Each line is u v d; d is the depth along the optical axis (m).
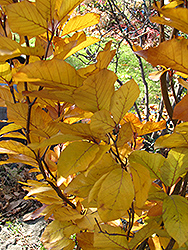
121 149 0.57
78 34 0.52
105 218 0.39
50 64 0.34
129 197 0.40
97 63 0.42
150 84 4.07
